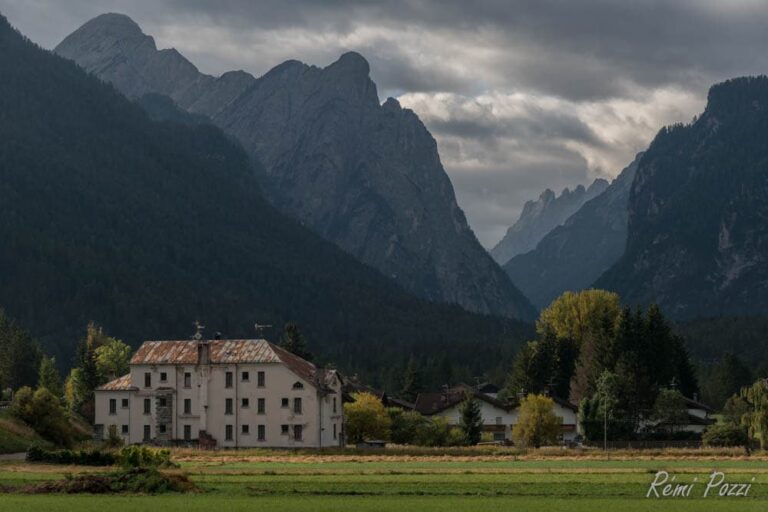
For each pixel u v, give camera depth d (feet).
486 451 574.56
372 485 388.37
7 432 551.59
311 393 630.74
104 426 652.89
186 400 645.51
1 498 348.18
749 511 323.98
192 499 347.15
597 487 385.50
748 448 603.67
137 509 320.50
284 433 630.33
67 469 452.76
